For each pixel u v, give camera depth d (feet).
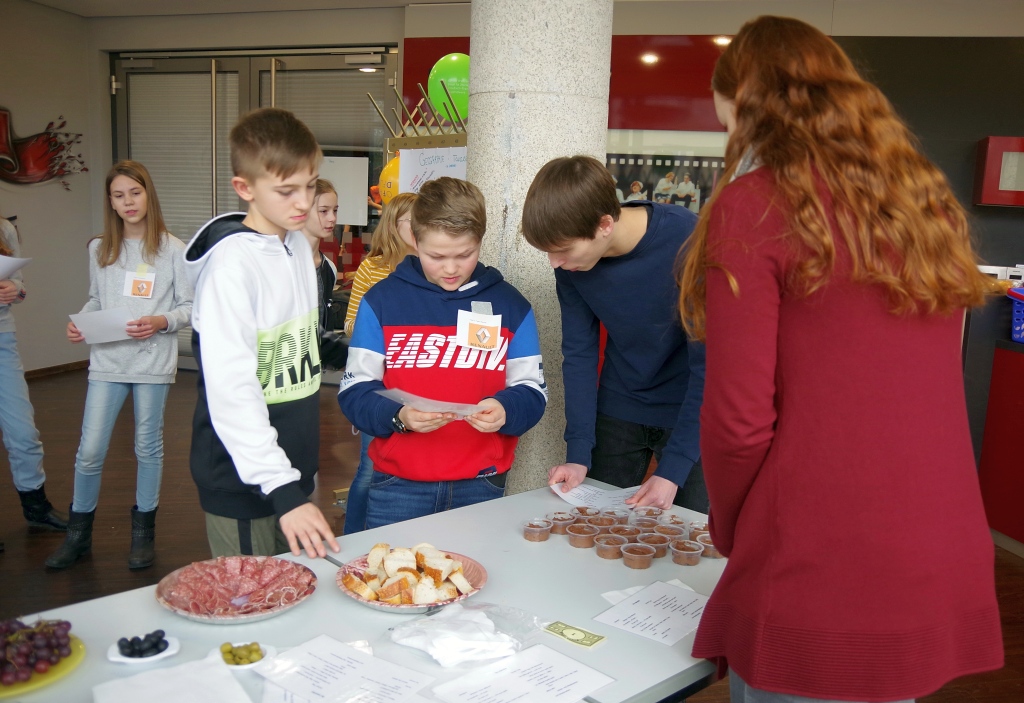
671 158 19.94
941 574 3.20
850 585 3.18
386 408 5.93
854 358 3.15
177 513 12.60
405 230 10.60
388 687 3.46
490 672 3.63
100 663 3.61
